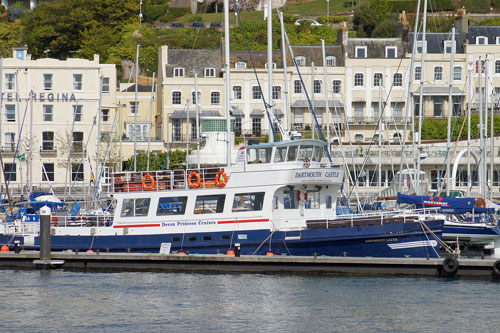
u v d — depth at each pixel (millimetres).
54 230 106250
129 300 86250
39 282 95125
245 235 99188
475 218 127188
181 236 101062
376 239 96812
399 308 81938
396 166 191500
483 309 81438
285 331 74875
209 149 112812
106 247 103875
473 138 193625
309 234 97750
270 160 100688
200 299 86375
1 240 111250
